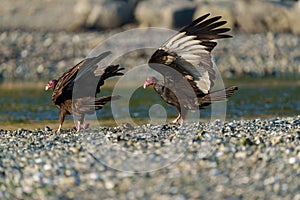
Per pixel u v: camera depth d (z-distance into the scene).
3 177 13.17
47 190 12.28
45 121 23.59
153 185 12.27
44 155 14.77
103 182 12.59
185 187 12.05
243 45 44.12
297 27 49.06
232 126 18.00
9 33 47.62
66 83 17.62
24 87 34.84
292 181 12.16
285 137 15.76
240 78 37.66
